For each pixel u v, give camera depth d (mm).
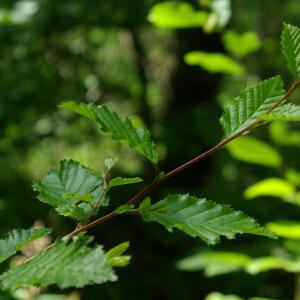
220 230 949
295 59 1027
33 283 766
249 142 3127
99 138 8938
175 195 1007
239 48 3490
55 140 8312
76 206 1027
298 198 3303
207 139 7766
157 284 7066
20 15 5676
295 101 6035
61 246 819
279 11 7488
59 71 7438
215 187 7688
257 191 3352
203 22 3525
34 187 1099
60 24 6738
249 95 1061
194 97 9078
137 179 1029
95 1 6672
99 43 8578
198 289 6992
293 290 6309
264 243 4789
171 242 7387
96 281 725
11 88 7062
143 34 10148
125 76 10547
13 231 1069
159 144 8117
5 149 7434
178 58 8984
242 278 6344
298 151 5523
